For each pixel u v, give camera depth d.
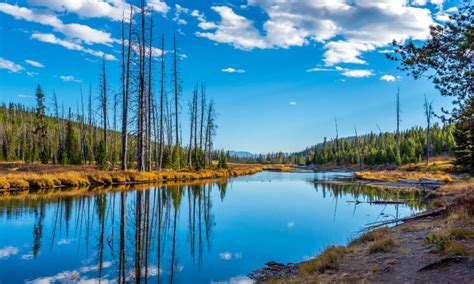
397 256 8.64
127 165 43.53
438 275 6.70
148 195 24.55
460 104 8.09
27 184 25.42
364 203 23.89
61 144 56.69
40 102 58.00
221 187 34.50
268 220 17.47
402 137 103.81
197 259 10.71
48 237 12.54
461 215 12.33
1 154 63.78
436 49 7.49
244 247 12.24
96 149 60.25
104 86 41.62
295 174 67.75
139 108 33.28
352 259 9.09
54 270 9.18
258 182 43.09
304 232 14.71
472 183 24.98
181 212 19.25
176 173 40.28
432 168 51.62
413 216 15.02
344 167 88.94
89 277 8.75
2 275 8.70
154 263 10.16
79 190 25.48
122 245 11.93
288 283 7.71
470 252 7.69
